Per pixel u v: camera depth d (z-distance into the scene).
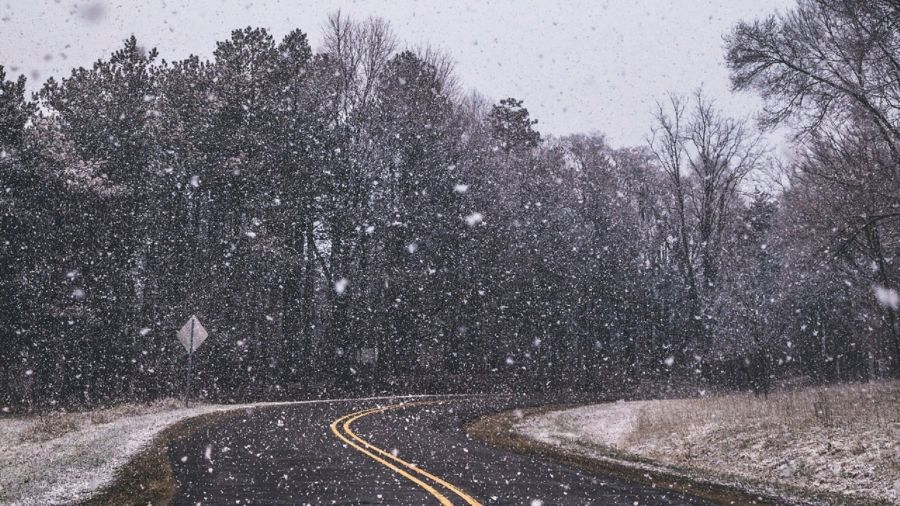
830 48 21.11
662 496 10.34
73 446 16.34
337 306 43.84
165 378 36.00
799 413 19.50
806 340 41.22
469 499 9.77
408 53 44.78
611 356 56.38
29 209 31.91
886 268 25.89
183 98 38.12
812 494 11.30
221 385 37.81
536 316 52.50
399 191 44.12
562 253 50.72
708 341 43.28
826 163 21.62
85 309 32.91
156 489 10.46
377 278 43.62
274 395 37.47
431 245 44.69
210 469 12.46
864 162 20.52
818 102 21.30
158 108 38.78
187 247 39.12
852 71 20.73
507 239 47.97
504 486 10.96
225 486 10.71
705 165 51.09
